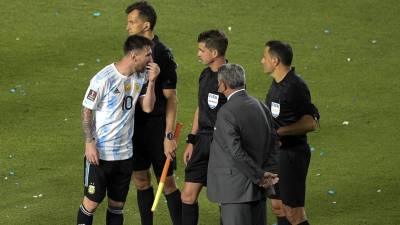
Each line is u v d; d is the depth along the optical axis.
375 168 41.59
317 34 57.09
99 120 30.97
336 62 53.91
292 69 32.34
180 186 39.28
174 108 33.50
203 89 32.34
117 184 31.81
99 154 31.12
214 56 32.00
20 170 40.50
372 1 61.12
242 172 29.61
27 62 51.91
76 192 38.47
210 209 37.31
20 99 47.75
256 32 56.75
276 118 32.25
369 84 51.31
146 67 31.62
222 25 57.25
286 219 33.19
